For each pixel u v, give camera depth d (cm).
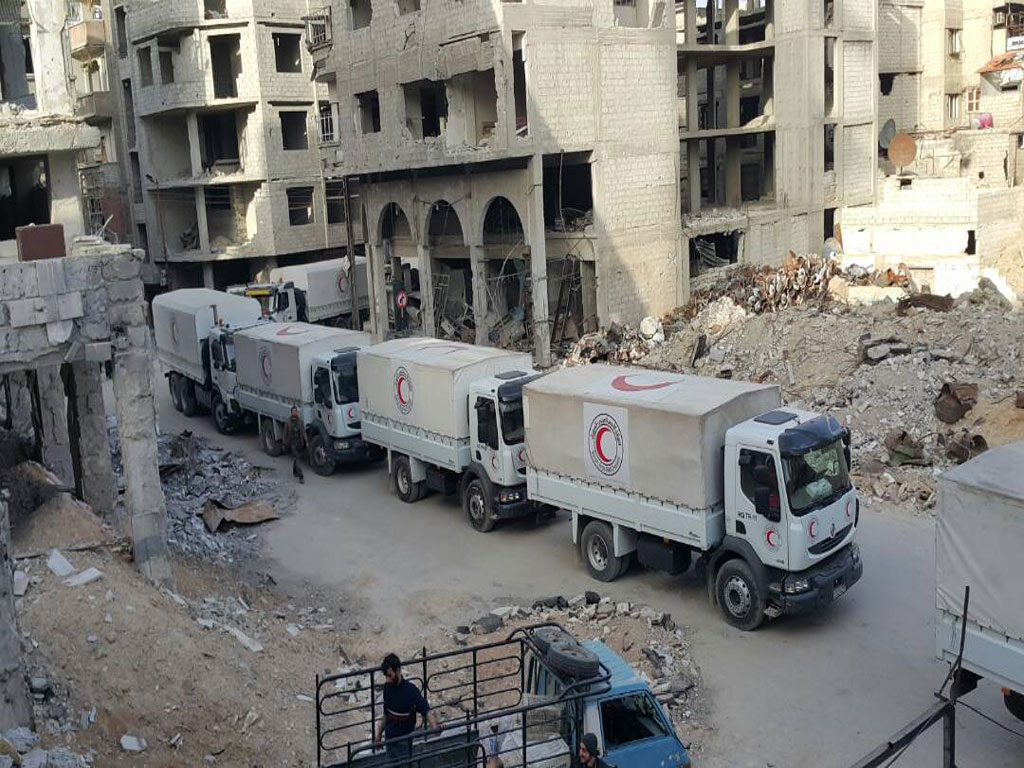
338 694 1155
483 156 3150
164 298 3450
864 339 2614
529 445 1856
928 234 3709
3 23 1828
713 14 4412
